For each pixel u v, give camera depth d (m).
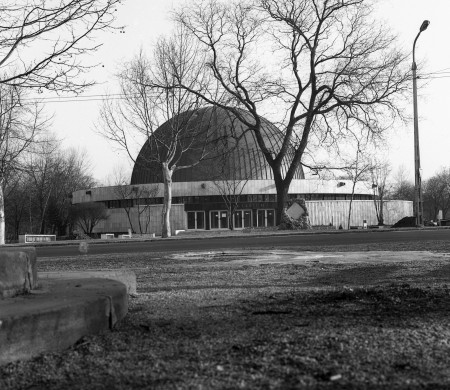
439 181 116.25
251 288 6.71
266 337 3.85
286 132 38.22
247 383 2.90
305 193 71.00
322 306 5.07
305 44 36.78
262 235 29.06
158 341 3.87
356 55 35.69
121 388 2.94
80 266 11.52
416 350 3.45
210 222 68.25
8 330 3.38
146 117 36.34
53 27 6.90
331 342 3.64
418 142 34.12
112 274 6.19
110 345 3.78
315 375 3.01
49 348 3.65
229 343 3.74
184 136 38.50
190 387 2.86
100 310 4.21
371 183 77.19
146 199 69.31
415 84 34.22
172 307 5.19
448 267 9.02
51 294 4.43
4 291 4.23
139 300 5.72
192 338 3.93
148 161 39.84
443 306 4.96
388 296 5.48
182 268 10.05
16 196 71.94
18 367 3.32
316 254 13.21
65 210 77.38
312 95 37.06
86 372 3.24
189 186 67.81
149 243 25.48
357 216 74.25
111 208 72.44
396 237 21.38
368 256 12.07
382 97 34.84
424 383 2.85
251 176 68.69
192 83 36.12
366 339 3.72
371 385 2.83
